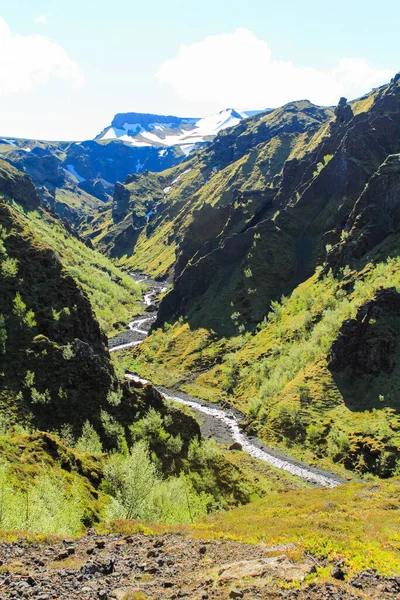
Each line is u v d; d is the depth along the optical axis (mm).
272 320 197125
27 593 21719
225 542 32469
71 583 23453
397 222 187000
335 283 183750
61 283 146625
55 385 103375
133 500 48781
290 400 135250
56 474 55594
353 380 131125
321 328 155000
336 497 64812
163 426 102625
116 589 22656
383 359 127438
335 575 23406
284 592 20672
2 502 37438
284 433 125875
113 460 68812
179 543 32188
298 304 190125
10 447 58281
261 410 139750
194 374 187625
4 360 105000
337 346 137625
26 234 155875
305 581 22141
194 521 55844
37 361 107875
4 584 22859
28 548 29609
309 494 71375
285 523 41188
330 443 112375
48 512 39438
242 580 22562
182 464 91188
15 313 120250
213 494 81000
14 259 136500
